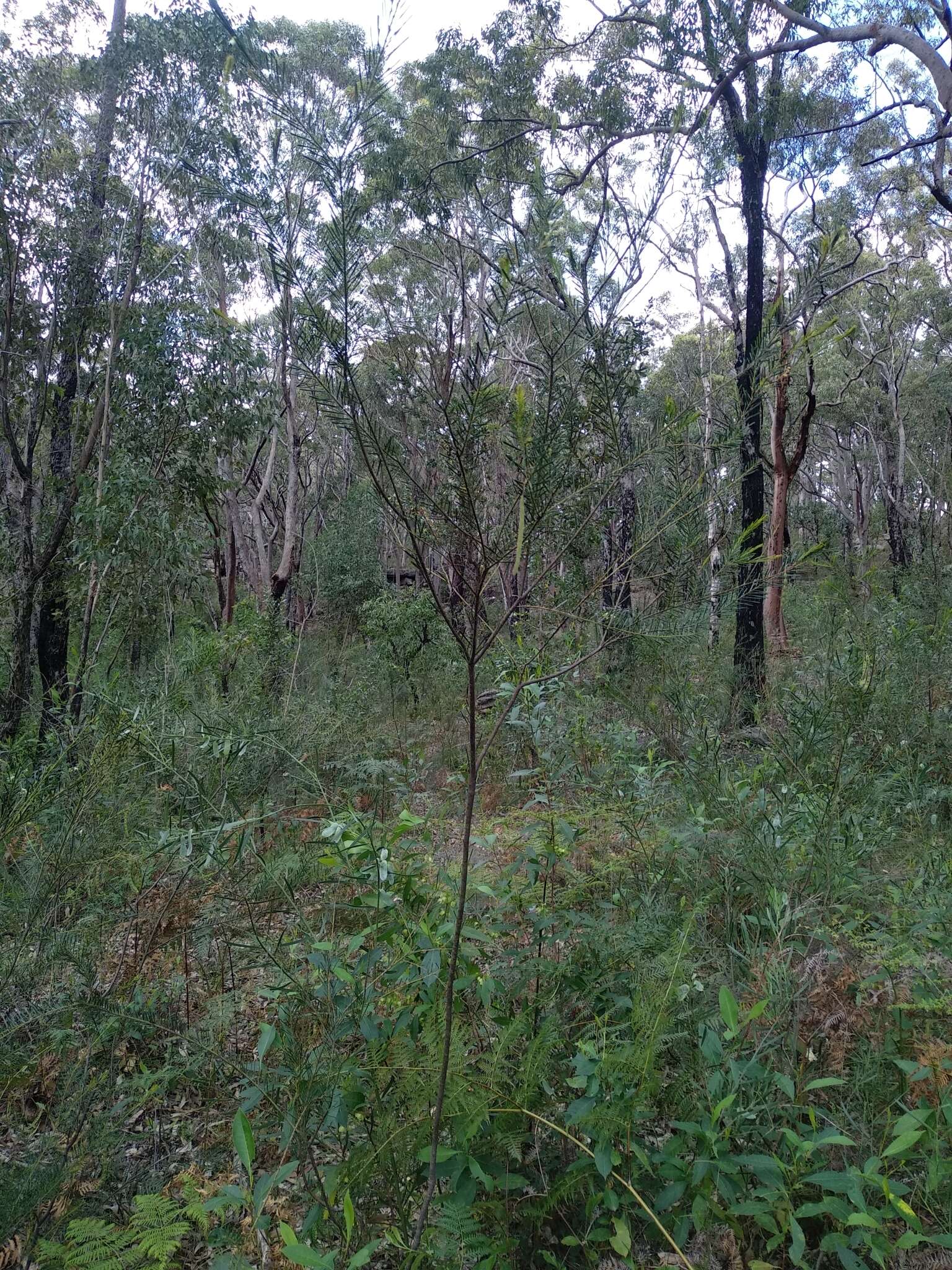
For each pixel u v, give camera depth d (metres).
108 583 7.67
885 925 2.76
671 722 4.11
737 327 10.31
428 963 2.19
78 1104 2.24
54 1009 2.43
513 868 2.68
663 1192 1.74
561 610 1.91
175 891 3.00
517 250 1.84
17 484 9.26
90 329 9.09
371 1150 1.88
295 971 2.61
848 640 4.28
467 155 10.85
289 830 3.19
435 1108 1.86
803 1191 1.86
